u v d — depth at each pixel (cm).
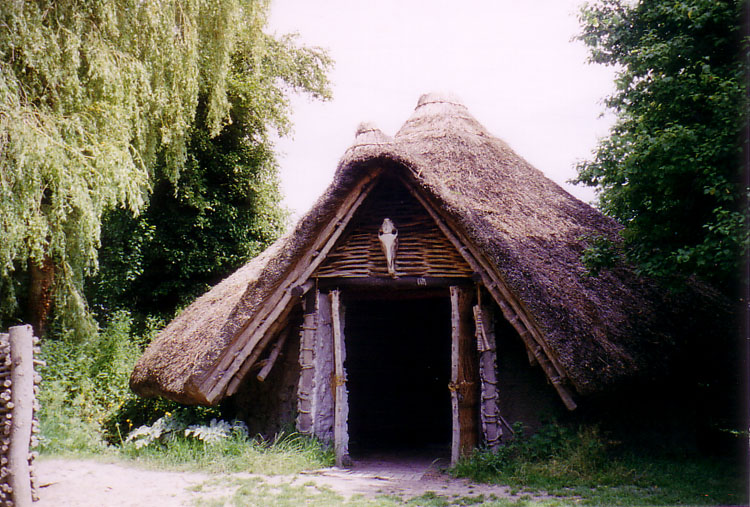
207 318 984
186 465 782
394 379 1258
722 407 969
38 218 870
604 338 738
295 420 862
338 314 839
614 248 759
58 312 1084
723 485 646
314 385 838
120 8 1020
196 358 859
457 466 742
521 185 1063
